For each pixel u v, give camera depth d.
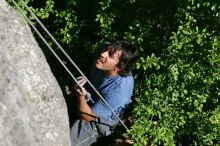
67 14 5.25
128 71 4.23
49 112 3.37
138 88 5.14
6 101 2.92
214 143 5.63
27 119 3.06
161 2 5.06
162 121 5.07
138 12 5.13
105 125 4.42
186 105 5.14
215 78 4.84
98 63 4.23
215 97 5.12
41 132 3.20
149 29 5.06
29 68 3.41
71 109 4.70
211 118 5.08
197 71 4.88
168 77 4.95
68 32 5.29
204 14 4.87
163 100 5.02
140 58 4.76
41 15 5.08
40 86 3.41
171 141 5.12
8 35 3.39
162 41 5.05
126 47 4.14
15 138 2.88
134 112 5.07
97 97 4.41
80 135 4.43
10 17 3.50
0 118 2.82
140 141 4.99
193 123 5.23
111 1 5.11
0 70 3.00
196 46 4.81
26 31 3.56
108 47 4.16
